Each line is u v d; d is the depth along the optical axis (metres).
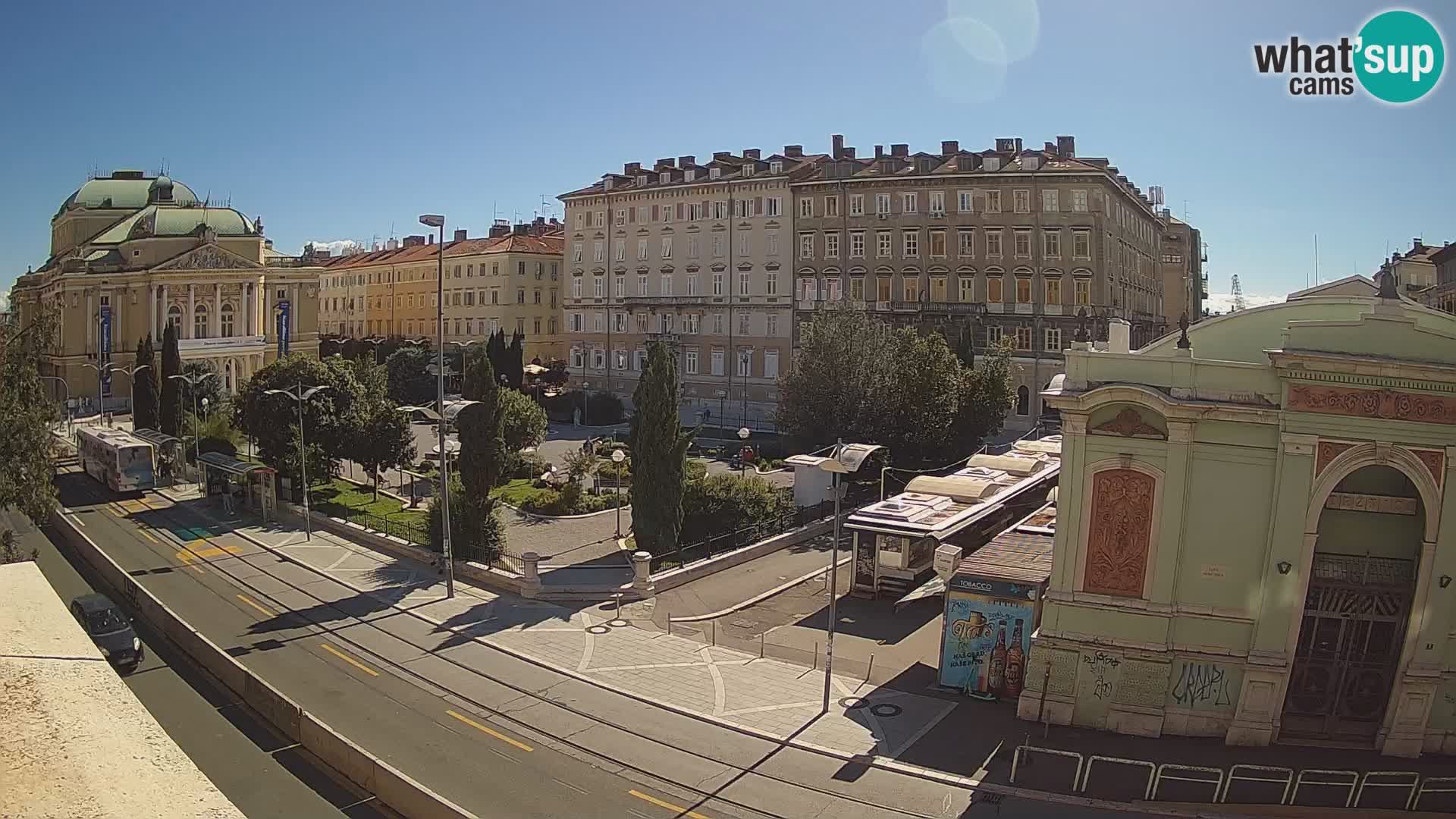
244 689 26.28
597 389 103.69
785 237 90.88
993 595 26.52
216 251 101.25
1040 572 27.06
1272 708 23.62
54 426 81.94
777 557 42.09
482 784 21.47
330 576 39.03
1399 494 23.61
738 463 64.62
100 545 44.81
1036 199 81.75
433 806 19.11
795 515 46.62
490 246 118.69
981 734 24.34
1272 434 23.44
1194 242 124.19
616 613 34.09
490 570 37.56
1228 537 23.88
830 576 38.59
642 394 39.78
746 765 22.58
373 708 25.80
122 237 107.62
